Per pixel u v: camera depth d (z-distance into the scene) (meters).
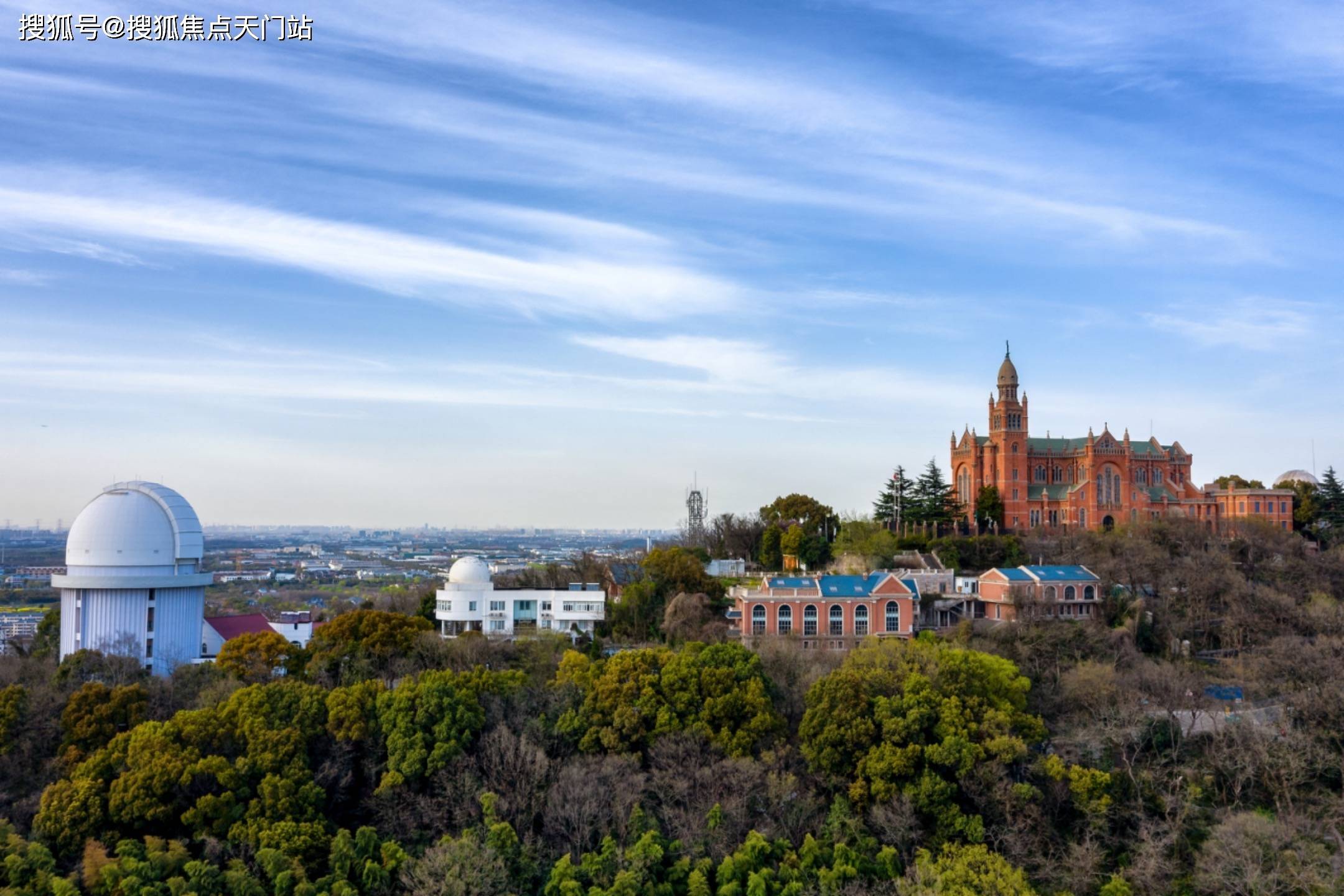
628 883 100.81
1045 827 116.19
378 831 113.44
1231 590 192.75
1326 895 100.94
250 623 191.12
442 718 122.75
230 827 107.75
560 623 193.50
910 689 128.75
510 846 106.06
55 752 121.88
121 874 97.81
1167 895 108.88
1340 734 131.50
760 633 191.88
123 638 152.50
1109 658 167.88
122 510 159.50
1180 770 127.38
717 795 117.50
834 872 104.19
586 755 127.25
